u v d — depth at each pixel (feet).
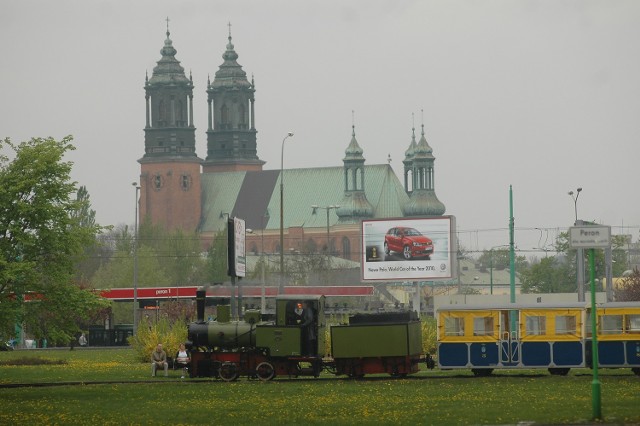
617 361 239.91
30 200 238.89
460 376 252.83
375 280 530.68
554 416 166.71
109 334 570.05
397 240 527.81
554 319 244.63
